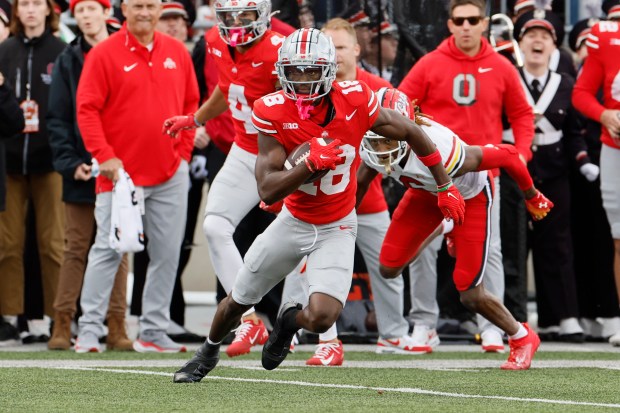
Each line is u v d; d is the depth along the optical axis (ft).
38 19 105.40
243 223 104.22
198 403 59.93
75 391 65.51
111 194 94.32
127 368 80.53
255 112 61.11
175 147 96.58
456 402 61.00
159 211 96.48
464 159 73.36
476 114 96.53
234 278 82.38
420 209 77.46
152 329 96.73
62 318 98.68
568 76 111.65
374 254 94.27
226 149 101.65
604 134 105.70
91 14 100.01
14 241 103.50
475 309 80.53
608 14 112.88
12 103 97.25
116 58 94.73
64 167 97.91
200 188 112.37
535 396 64.49
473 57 96.63
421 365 85.15
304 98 60.03
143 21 94.79
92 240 105.09
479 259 78.95
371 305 107.65
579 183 113.60
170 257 96.99
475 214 78.64
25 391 65.57
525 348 81.10
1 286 103.30
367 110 62.49
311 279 64.69
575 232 114.32
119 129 95.09
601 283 112.57
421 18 110.01
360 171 74.13
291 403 60.08
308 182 60.59
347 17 109.50
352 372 78.79
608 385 70.54
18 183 103.76
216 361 70.03
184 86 98.58
